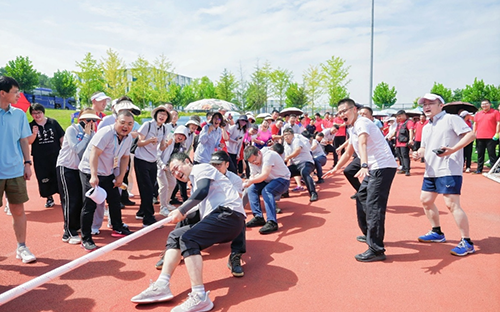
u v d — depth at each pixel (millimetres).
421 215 5652
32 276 3672
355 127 3920
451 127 3990
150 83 41312
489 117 9117
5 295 2363
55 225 5426
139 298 3006
